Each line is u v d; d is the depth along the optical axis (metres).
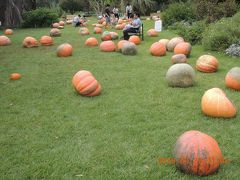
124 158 4.86
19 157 4.99
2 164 4.81
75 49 14.58
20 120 6.41
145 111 6.68
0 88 8.63
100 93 7.86
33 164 4.78
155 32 18.42
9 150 5.23
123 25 23.22
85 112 6.73
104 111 6.75
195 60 11.56
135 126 5.96
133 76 9.48
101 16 32.84
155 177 4.36
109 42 13.80
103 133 5.73
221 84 8.42
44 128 6.01
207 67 9.61
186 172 4.33
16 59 12.57
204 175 4.27
